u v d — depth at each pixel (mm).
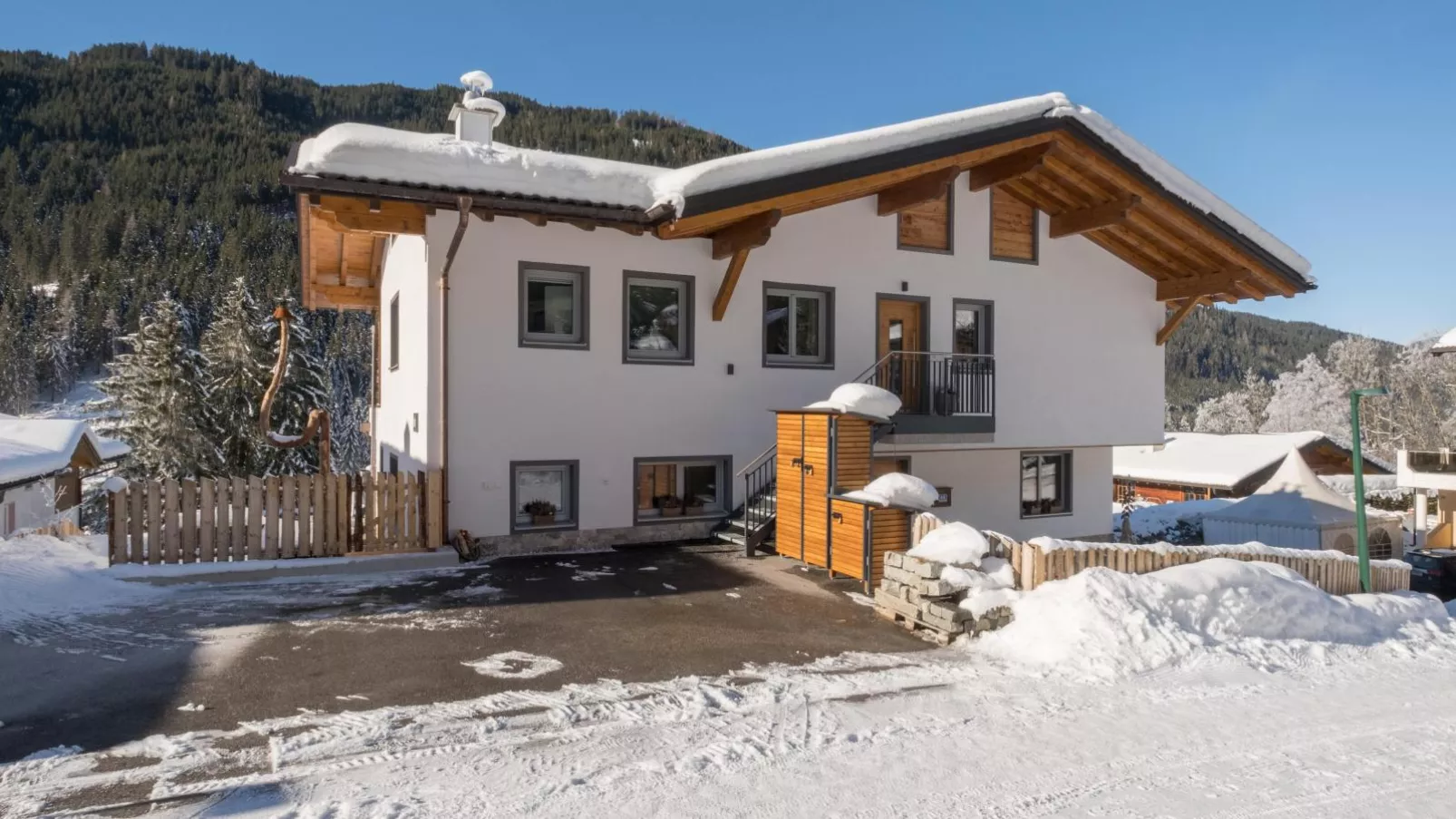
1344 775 5566
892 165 12828
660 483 13727
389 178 10250
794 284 14297
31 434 22922
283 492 10758
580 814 4594
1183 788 5270
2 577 8828
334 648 7441
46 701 6004
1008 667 7605
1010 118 13508
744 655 7707
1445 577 21328
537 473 12695
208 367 31734
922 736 5914
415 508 11539
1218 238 15023
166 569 9875
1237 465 34812
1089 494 18078
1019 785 5207
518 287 12250
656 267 13258
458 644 7703
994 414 15453
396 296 15148
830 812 4754
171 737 5414
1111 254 17125
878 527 10086
